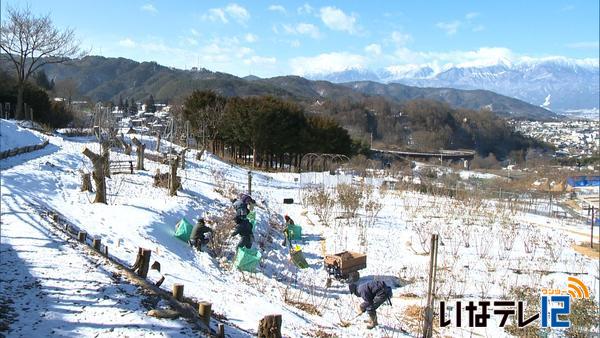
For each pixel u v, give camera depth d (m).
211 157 38.88
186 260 12.25
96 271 8.83
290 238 17.22
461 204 26.94
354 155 57.44
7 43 39.09
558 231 22.89
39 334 6.25
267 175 36.59
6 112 40.12
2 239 10.14
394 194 31.22
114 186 18.56
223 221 17.09
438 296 13.05
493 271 15.55
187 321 7.22
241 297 10.00
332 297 12.88
